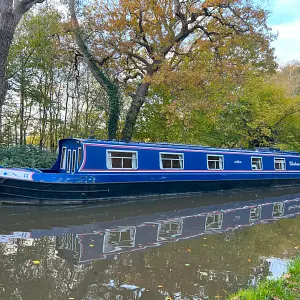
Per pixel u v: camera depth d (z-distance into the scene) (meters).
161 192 14.65
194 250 7.89
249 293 4.86
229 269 6.74
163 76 16.89
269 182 19.67
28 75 19.44
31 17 19.31
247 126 23.98
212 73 18.25
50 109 20.53
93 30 18.02
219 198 15.73
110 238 8.59
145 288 5.77
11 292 5.45
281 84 27.50
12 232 8.75
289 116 24.56
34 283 5.80
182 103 17.31
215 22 19.59
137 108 19.19
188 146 16.25
